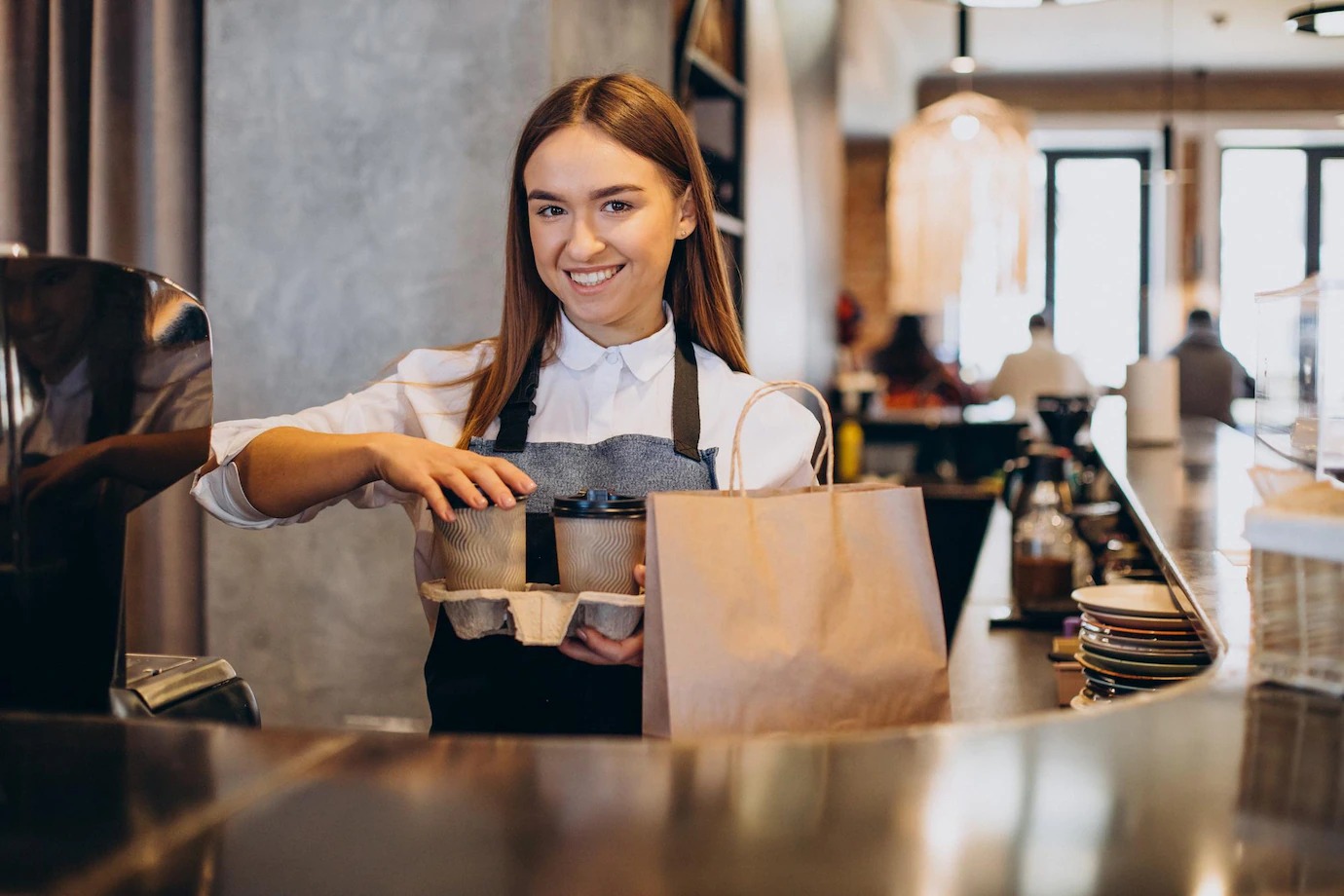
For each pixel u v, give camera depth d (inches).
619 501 51.4
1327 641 39.0
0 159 108.8
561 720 58.5
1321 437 54.9
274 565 111.9
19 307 39.0
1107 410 193.0
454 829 28.0
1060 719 36.3
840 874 25.7
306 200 111.5
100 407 41.3
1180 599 58.6
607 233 61.0
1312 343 58.2
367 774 31.4
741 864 26.1
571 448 64.3
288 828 28.0
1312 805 29.4
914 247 258.2
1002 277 254.7
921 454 258.8
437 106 109.3
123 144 113.6
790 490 49.7
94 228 112.0
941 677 49.9
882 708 48.4
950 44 374.6
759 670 45.1
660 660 44.5
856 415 266.7
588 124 60.6
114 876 25.7
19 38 108.7
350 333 111.4
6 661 40.4
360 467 55.5
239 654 112.5
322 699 111.5
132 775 31.4
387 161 110.3
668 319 68.6
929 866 26.0
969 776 31.3
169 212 114.7
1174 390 144.3
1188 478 108.9
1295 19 119.8
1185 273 438.9
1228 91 422.9
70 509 41.4
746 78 185.6
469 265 109.3
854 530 48.4
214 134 112.7
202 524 114.9
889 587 49.1
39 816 28.6
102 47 110.7
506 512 52.6
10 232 109.3
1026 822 28.4
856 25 317.1
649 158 61.6
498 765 32.0
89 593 42.7
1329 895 24.8
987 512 167.3
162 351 43.6
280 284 112.3
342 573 110.9
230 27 112.0
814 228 276.7
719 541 45.0
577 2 113.0
